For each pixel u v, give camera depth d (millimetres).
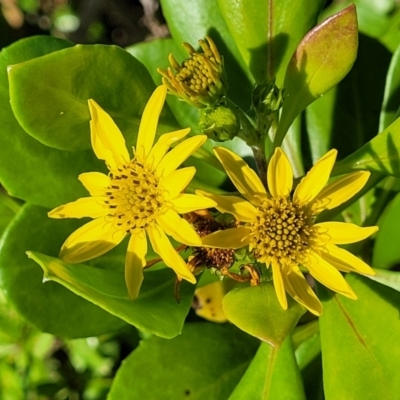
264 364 110
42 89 107
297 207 102
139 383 118
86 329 114
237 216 101
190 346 122
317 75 109
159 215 103
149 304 104
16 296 112
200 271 107
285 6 117
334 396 101
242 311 97
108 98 112
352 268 100
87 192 122
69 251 105
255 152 110
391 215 119
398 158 109
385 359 102
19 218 116
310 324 126
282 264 102
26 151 120
